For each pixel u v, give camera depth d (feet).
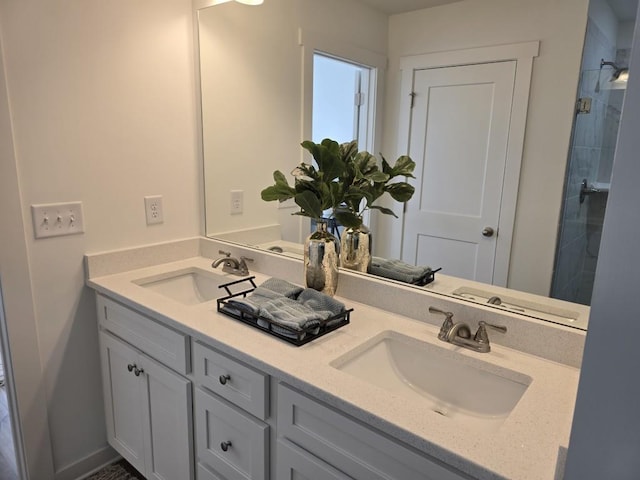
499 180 4.26
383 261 5.15
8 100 4.82
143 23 5.87
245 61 6.13
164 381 4.93
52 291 5.53
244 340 4.09
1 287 5.11
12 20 4.75
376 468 3.09
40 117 5.09
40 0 4.93
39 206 5.24
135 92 5.91
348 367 3.93
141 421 5.53
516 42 4.00
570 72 3.67
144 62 5.95
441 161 4.66
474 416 3.84
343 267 5.45
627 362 1.72
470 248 4.52
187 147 6.66
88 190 5.65
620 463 1.79
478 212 4.44
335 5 5.20
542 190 3.96
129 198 6.07
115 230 6.00
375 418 2.97
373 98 5.08
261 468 3.97
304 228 5.86
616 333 1.73
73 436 6.05
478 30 4.25
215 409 4.35
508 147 4.16
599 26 3.43
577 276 3.79
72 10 5.19
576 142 3.66
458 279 4.62
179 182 6.64
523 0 3.92
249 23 5.95
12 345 5.29
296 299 4.80
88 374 6.08
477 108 4.34
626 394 1.73
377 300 4.98
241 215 6.54
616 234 1.70
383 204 5.07
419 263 4.88
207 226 6.98
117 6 5.58
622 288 1.70
